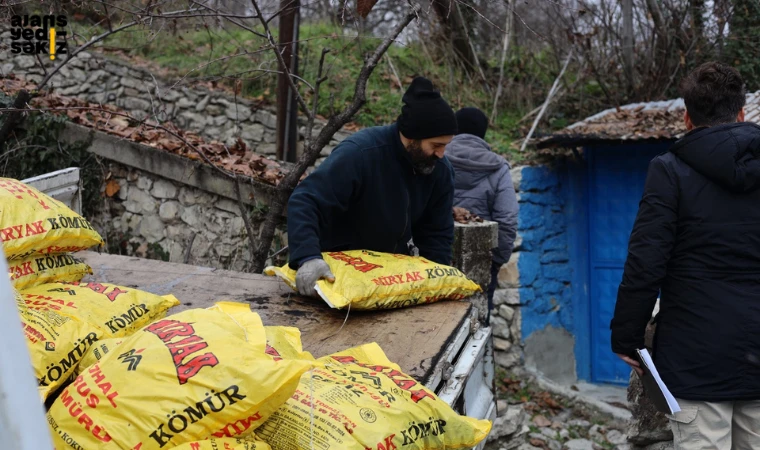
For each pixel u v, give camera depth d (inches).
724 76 98.1
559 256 278.7
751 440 98.7
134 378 56.3
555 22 343.0
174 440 54.2
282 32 233.6
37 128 210.2
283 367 56.1
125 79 345.4
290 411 61.1
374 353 79.5
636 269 97.1
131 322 78.2
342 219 113.5
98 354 67.2
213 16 156.0
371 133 109.6
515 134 326.0
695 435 96.9
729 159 92.8
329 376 67.8
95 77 350.3
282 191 170.4
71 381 67.2
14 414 27.0
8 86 239.1
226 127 328.5
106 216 210.8
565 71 356.5
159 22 167.3
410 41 370.0
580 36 333.1
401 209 111.7
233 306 68.6
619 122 275.3
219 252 193.3
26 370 27.9
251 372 55.7
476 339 104.9
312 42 349.7
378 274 101.2
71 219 87.2
